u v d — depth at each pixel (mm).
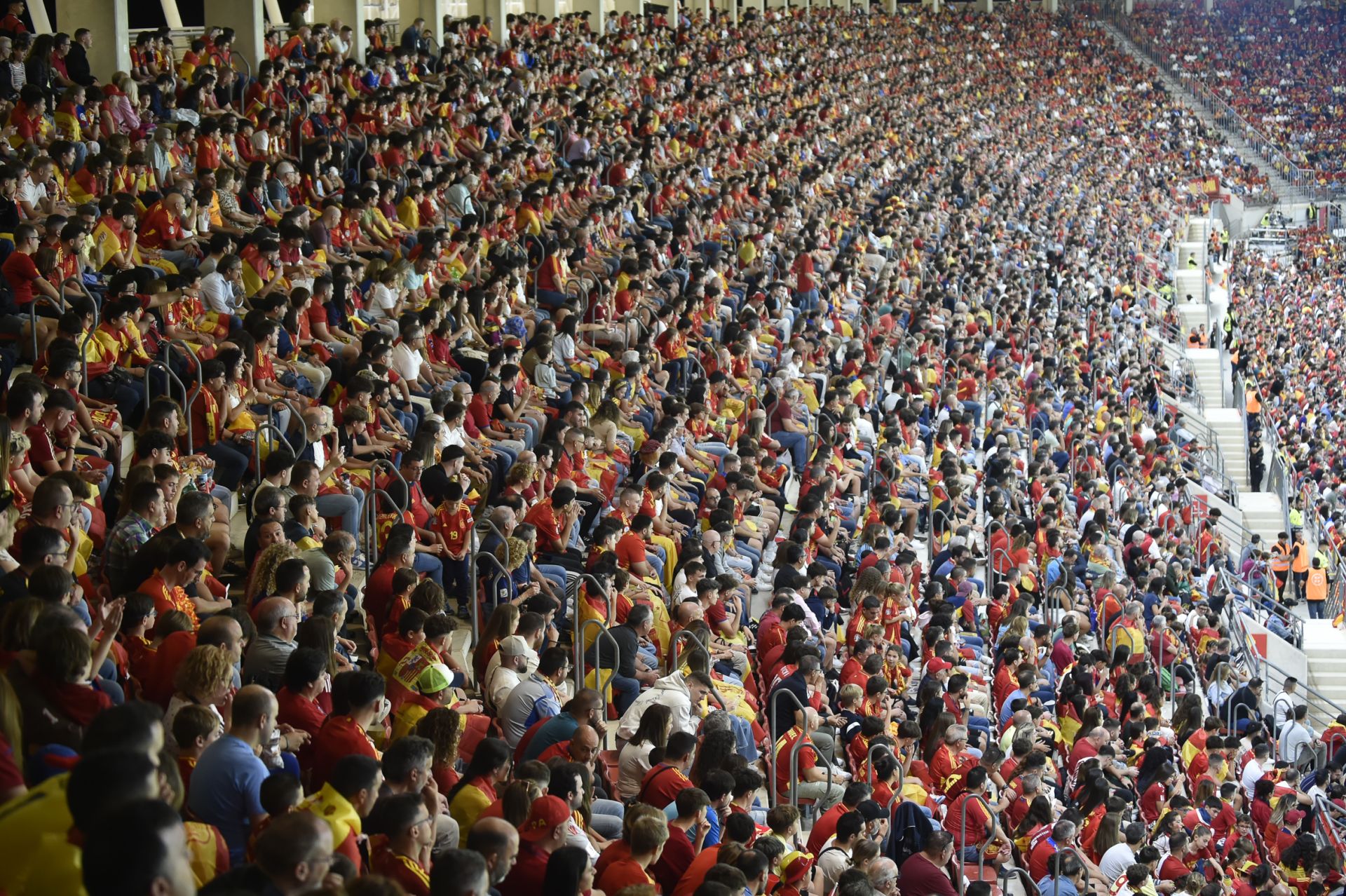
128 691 9852
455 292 20766
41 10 28109
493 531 14227
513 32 46625
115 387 14766
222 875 6922
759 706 15883
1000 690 18922
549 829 9320
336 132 26984
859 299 37156
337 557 12320
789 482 23750
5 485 11406
